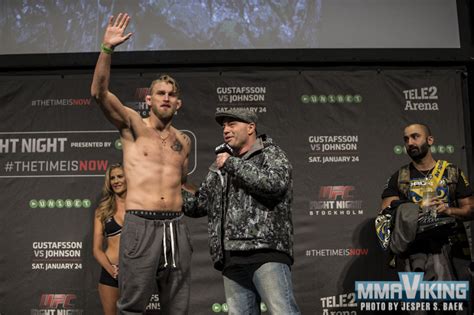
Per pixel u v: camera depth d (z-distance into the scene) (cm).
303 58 464
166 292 311
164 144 315
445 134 462
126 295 299
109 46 285
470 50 468
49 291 442
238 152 296
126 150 312
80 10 471
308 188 455
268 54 464
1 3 471
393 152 460
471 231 443
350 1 472
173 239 305
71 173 456
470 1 475
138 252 296
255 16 469
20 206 452
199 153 459
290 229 277
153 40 466
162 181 308
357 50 466
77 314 440
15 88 464
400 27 470
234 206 275
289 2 471
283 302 264
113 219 420
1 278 443
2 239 447
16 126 460
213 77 466
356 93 466
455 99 466
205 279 446
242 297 284
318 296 442
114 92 464
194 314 442
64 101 464
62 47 467
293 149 460
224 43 466
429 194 378
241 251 272
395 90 467
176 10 469
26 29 469
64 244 447
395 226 377
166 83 315
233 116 287
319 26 469
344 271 445
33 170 455
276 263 268
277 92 465
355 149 460
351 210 453
